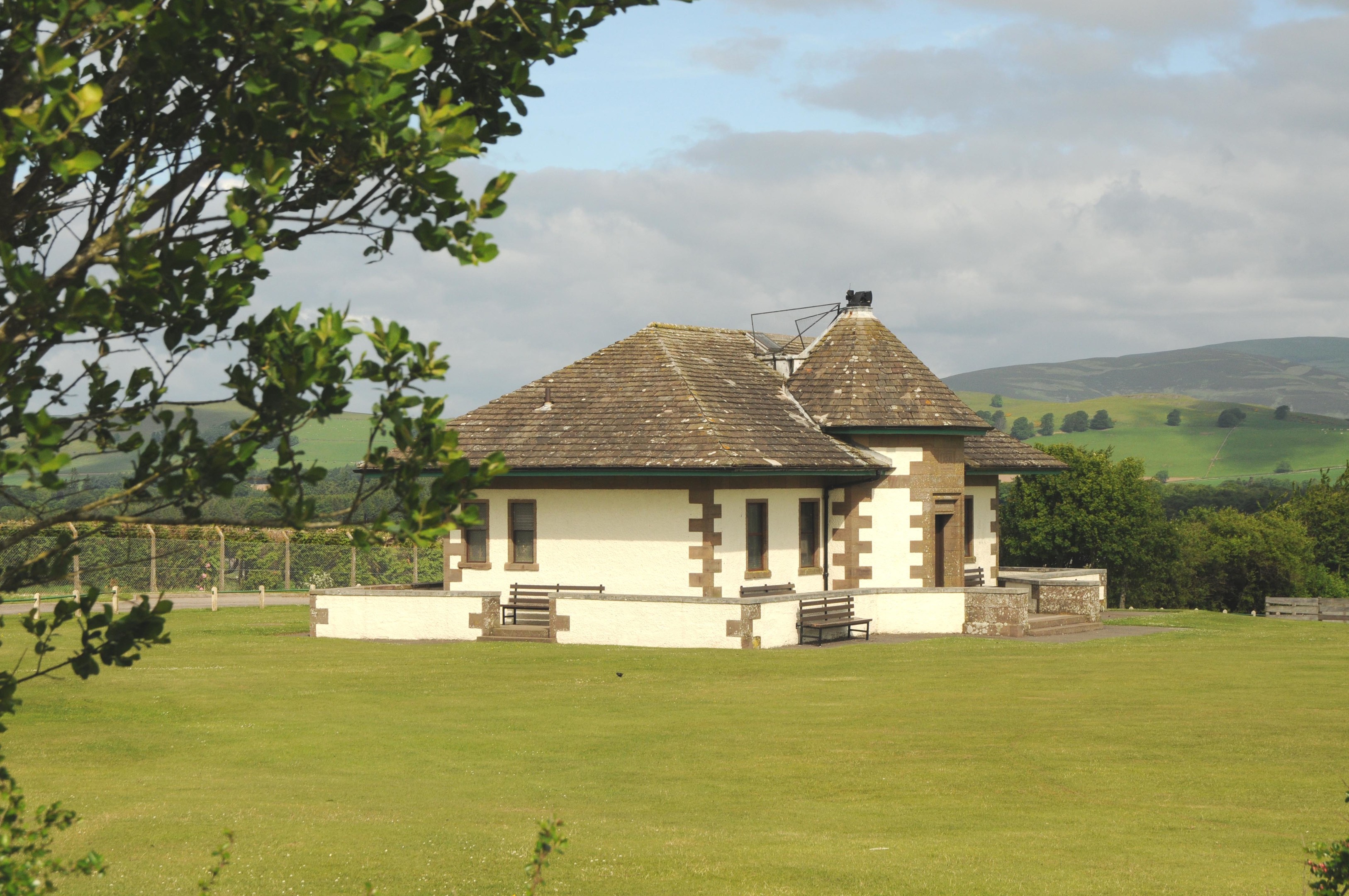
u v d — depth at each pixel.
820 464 30.09
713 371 33.50
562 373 33.56
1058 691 21.17
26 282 4.45
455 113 5.17
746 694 21.34
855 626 30.30
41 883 5.95
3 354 4.59
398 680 22.86
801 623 28.69
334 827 12.31
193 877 10.36
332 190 5.46
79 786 14.09
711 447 28.69
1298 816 12.73
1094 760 15.60
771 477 30.55
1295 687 21.39
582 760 16.08
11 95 4.48
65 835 11.73
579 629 28.44
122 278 4.67
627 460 28.95
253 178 4.96
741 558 29.58
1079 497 60.56
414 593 29.88
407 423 5.16
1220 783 14.30
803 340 39.91
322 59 4.62
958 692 21.14
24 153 4.27
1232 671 23.56
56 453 4.46
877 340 34.38
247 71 4.86
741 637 27.03
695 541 28.73
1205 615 39.59
